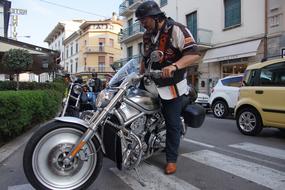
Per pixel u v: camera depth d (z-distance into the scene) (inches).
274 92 250.1
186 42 143.1
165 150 161.2
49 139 121.0
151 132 150.7
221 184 142.6
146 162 176.9
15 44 621.9
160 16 145.9
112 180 148.2
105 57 2196.1
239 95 284.8
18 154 203.2
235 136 267.6
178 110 153.1
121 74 146.5
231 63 710.5
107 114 128.1
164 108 152.9
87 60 2204.7
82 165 125.8
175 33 144.4
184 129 185.5
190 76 829.2
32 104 277.3
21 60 583.5
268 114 254.1
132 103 138.8
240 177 152.5
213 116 478.3
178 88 148.3
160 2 1019.9
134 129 139.4
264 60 303.0
